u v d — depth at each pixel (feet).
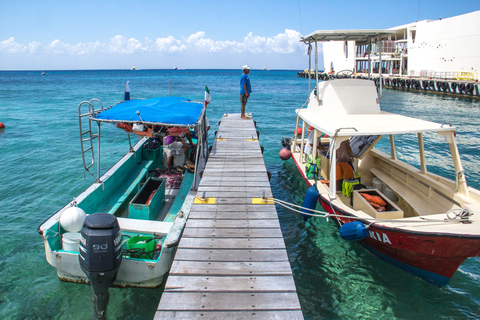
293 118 72.18
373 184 25.22
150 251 16.25
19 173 34.91
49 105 92.53
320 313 16.26
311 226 24.52
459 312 16.39
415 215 20.63
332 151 20.47
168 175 28.02
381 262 19.98
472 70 108.47
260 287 12.82
